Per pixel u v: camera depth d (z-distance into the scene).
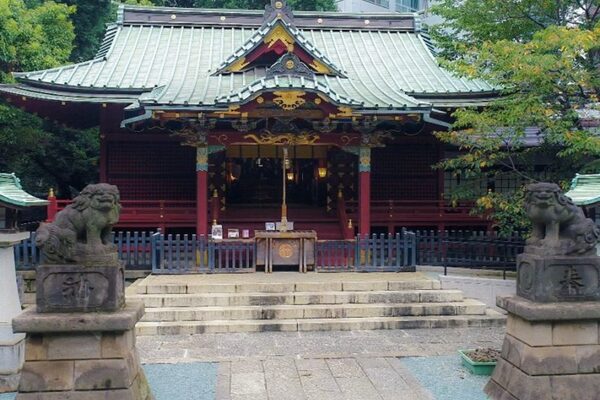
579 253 6.98
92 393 6.18
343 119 14.91
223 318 11.27
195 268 14.03
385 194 20.00
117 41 20.66
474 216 18.39
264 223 18.59
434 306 11.75
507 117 13.00
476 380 8.16
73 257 6.34
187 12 22.25
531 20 16.44
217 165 19.34
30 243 13.23
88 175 26.00
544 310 6.66
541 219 7.12
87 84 16.95
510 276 13.99
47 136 21.45
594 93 13.09
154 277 13.41
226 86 16.31
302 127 15.80
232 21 22.47
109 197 6.43
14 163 21.11
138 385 6.61
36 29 18.53
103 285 6.38
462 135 14.27
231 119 15.07
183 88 16.20
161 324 10.80
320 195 20.05
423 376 8.34
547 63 11.81
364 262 14.45
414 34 22.91
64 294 6.32
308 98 14.07
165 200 18.50
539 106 12.34
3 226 8.45
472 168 16.72
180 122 15.62
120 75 18.08
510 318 7.38
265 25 17.02
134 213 17.41
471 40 18.91
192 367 8.73
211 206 18.20
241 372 8.48
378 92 16.41
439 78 19.12
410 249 14.59
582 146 11.63
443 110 17.44
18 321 6.06
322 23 22.72
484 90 17.70
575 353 6.79
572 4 15.96
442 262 14.83
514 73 12.83
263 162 20.36
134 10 21.98
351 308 11.55
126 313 6.32
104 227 6.58
